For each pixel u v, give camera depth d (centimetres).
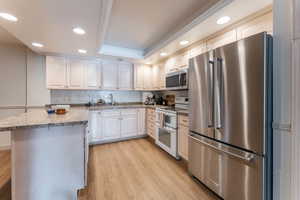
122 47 343
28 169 148
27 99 331
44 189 153
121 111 375
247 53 137
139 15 207
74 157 162
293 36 112
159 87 393
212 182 176
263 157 127
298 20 109
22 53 331
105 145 344
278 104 127
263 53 125
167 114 289
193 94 206
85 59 358
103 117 354
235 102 148
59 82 334
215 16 171
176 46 277
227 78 156
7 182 197
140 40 299
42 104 341
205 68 184
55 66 330
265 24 158
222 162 163
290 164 120
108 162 257
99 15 167
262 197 128
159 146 335
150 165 247
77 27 196
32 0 139
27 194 148
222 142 164
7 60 322
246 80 138
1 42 314
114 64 391
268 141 129
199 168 196
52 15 166
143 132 403
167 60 355
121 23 230
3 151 307
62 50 300
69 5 148
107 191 180
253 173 134
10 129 128
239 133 145
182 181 202
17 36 228
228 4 150
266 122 127
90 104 394
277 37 127
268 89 128
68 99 377
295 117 111
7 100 321
